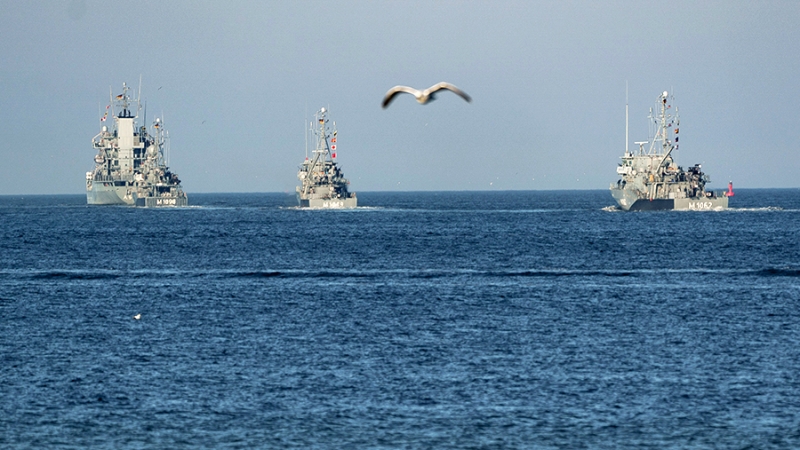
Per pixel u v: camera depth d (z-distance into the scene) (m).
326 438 161.62
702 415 172.38
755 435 162.38
